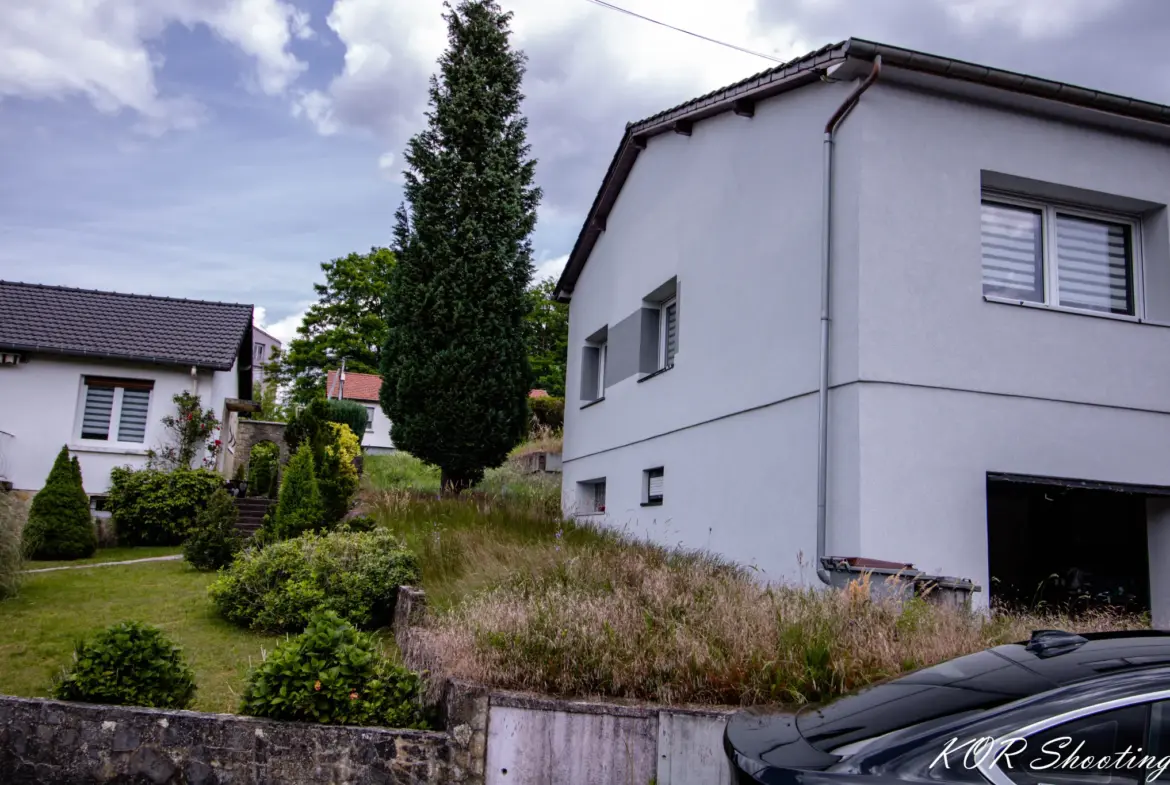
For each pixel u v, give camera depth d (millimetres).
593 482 15719
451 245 16391
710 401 10664
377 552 8719
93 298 19156
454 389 15805
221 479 15422
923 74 7984
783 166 9367
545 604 6355
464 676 5355
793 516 8602
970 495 7785
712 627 5863
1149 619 7754
